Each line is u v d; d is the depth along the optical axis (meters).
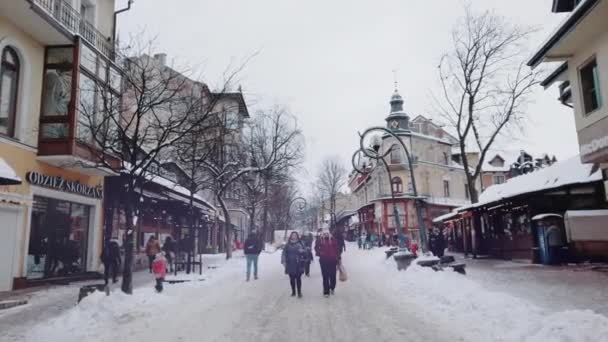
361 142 20.66
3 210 13.62
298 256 12.30
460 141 29.30
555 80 16.75
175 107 18.45
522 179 27.03
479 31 28.59
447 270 14.32
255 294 12.68
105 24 19.94
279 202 51.56
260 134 34.09
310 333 7.70
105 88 15.51
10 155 13.91
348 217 86.25
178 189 24.11
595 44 13.62
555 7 16.23
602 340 5.44
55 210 16.23
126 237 11.75
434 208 59.16
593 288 11.77
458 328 7.64
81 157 15.57
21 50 14.73
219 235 44.06
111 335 7.61
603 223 18.12
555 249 19.84
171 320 8.89
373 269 20.66
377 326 8.10
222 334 7.70
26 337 7.55
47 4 15.30
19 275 14.12
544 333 6.07
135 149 12.66
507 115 28.33
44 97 15.75
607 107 13.09
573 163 21.66
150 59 15.90
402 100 60.62
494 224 27.06
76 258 17.38
